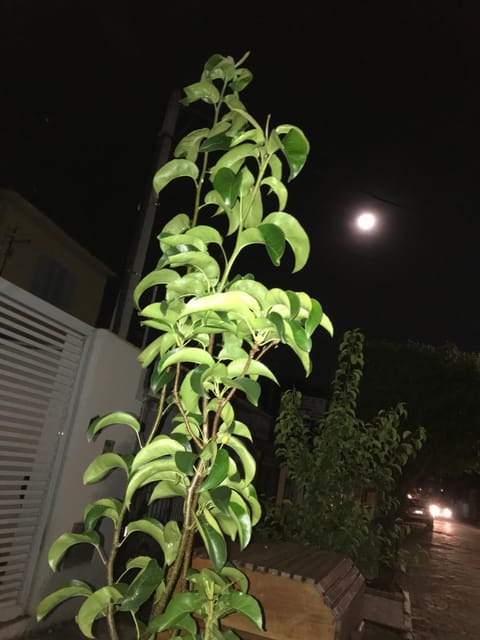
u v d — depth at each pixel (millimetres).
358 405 15688
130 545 6430
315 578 3461
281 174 2398
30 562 4547
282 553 4367
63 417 4879
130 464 2525
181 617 2289
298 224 2246
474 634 8430
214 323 2203
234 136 2637
